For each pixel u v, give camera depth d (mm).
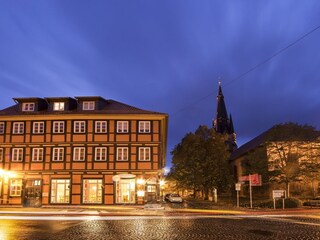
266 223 21078
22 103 46406
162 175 48531
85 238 14961
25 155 43906
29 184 43344
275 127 43688
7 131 44531
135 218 24234
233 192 68375
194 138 54812
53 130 44156
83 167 43062
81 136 43781
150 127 43844
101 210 32188
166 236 15547
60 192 43031
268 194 53312
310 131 42875
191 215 26938
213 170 52719
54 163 43438
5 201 42750
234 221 22328
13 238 14727
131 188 42750
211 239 14727
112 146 43438
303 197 47875
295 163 41375
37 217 24516
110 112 44438
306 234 16234
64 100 46094
